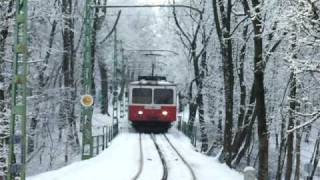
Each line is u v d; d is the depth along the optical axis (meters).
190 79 50.06
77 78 50.50
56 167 41.12
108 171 24.20
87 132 31.00
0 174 25.12
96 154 32.41
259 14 20.09
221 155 30.28
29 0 33.16
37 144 45.41
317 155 37.94
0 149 25.52
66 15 39.84
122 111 68.06
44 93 39.78
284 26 17.89
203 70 44.84
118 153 31.91
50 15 35.88
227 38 28.56
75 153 42.94
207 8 42.41
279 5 21.31
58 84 52.84
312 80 28.52
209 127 48.62
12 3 26.61
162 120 46.03
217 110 45.94
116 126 46.44
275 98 38.09
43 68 39.44
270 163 46.19
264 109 20.44
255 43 20.25
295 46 19.09
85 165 26.55
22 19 16.61
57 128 50.91
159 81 47.00
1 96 26.55
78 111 51.34
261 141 20.42
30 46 35.50
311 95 29.48
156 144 37.47
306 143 54.28
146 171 24.53
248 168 15.23
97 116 63.41
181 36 50.47
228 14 28.73
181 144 38.38
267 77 37.78
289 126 29.69
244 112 35.34
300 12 15.72
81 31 45.81
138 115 46.12
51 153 42.56
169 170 24.88
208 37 42.59
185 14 48.78
